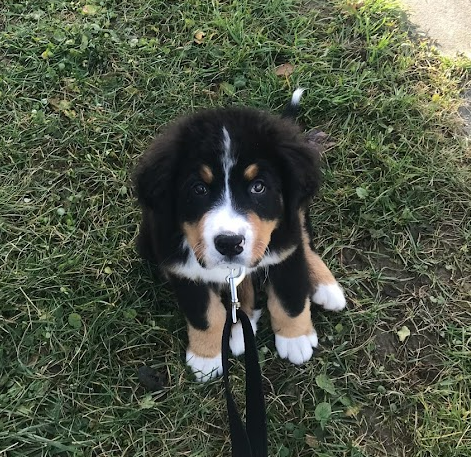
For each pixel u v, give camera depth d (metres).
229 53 0.90
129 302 0.70
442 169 0.79
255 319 0.68
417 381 0.65
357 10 0.96
